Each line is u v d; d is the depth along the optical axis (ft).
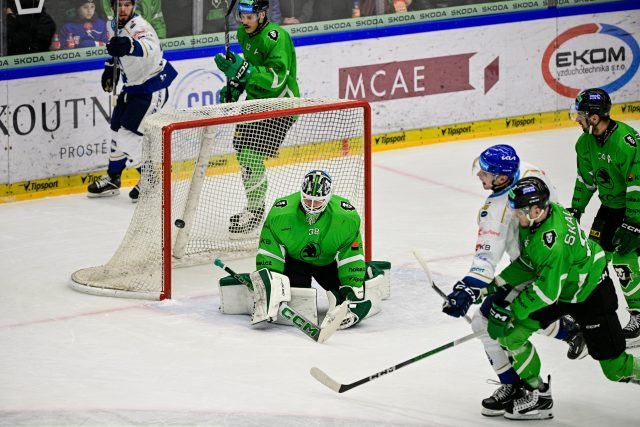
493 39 94.32
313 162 65.77
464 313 42.09
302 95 87.86
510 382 43.52
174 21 81.56
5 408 44.34
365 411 44.06
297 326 52.44
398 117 92.12
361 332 53.36
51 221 73.46
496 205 42.19
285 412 43.91
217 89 84.74
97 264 64.59
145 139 59.00
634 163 49.98
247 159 65.72
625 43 99.50
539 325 41.98
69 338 52.54
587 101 50.14
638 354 51.19
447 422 43.14
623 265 52.08
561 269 39.93
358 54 89.40
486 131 95.96
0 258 65.67
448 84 93.45
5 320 55.11
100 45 79.00
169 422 42.98
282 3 85.66
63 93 78.38
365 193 63.16
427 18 91.45
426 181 83.25
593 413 44.24
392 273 62.34
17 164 77.56
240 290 55.57
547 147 92.12
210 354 50.42
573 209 53.83
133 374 48.01
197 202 63.10
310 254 53.83
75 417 43.50
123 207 76.84
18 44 75.87
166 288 57.88
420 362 49.42
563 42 97.19
